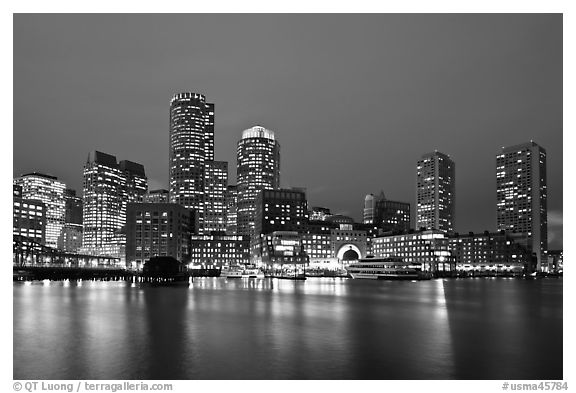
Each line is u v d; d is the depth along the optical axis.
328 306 113.38
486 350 58.59
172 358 53.84
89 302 116.38
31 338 65.00
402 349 58.97
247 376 46.84
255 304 115.94
